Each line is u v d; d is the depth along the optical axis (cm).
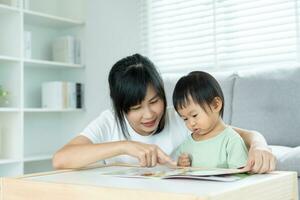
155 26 316
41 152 330
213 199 72
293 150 168
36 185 94
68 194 88
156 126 141
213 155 139
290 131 214
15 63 286
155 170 111
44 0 335
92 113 319
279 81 223
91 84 321
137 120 133
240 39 279
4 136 290
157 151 111
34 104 326
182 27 303
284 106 218
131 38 319
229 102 238
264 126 221
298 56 254
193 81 141
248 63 274
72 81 333
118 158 148
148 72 130
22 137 282
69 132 337
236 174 97
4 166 291
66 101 312
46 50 334
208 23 292
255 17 272
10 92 288
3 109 268
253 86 230
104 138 150
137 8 321
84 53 327
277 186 93
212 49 290
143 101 128
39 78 330
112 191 81
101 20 318
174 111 158
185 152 148
